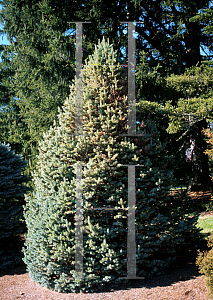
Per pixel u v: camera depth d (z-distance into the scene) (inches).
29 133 532.4
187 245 230.8
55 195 203.5
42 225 198.5
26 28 462.0
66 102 214.8
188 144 477.1
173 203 226.8
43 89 449.7
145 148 201.5
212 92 309.6
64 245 187.5
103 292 183.6
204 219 346.6
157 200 203.0
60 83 415.2
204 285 169.9
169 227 209.5
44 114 437.7
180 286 174.7
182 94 398.0
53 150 216.5
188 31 465.1
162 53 462.3
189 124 309.3
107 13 411.2
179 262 216.7
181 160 491.5
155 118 358.6
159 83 384.5
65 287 192.5
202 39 512.7
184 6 424.8
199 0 424.5
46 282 203.5
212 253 158.6
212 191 478.6
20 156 327.3
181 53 458.6
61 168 207.0
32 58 439.2
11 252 287.0
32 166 453.7
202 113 277.3
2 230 289.4
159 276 197.3
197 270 196.9
